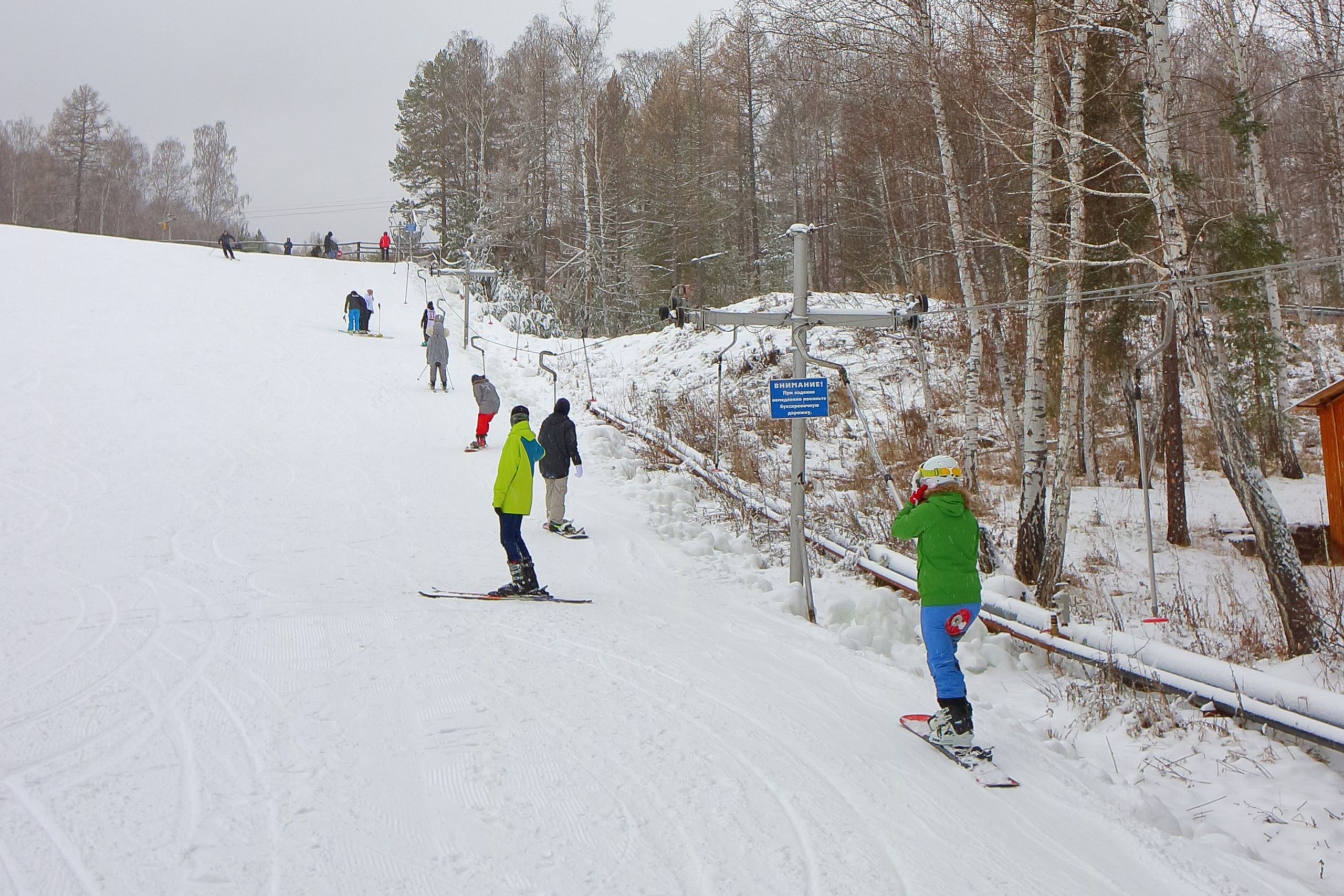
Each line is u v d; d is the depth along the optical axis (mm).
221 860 3508
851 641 7895
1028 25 10453
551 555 9922
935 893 3818
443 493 12141
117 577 7789
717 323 9680
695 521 12703
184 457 12828
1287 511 15211
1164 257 8312
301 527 10000
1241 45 16984
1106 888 4164
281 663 5895
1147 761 5984
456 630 6867
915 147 15734
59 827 3664
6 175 85250
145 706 5059
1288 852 4906
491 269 39250
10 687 5270
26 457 12055
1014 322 18969
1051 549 10031
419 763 4531
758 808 4406
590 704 5551
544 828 3992
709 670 6512
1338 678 7051
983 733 6094
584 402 20375
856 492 15414
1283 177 24016
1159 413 9453
